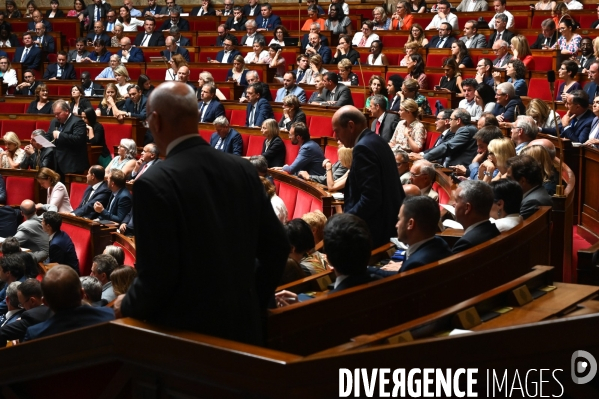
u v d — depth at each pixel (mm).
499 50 8875
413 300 2400
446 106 8180
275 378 1528
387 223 3539
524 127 5223
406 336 1908
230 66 10672
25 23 14062
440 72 9094
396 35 11000
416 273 2400
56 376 1967
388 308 2326
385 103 6699
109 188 7379
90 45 12734
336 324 2188
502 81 8172
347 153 6207
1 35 13234
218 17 13297
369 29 11102
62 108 8938
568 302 2400
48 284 2977
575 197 5648
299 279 3000
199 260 1877
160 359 1709
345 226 2420
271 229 2070
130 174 8031
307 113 8523
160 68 11133
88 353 1839
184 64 10477
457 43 9305
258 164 6316
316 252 3582
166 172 1874
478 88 7344
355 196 3576
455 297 2572
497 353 1655
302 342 2121
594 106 6094
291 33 12328
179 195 1860
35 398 2025
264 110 8734
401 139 6922
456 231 3734
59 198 7789
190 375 1664
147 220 1829
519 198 3395
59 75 11680
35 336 2938
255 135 8406
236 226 1958
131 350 1762
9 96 10719
